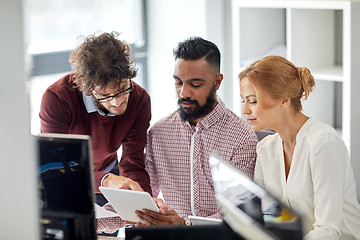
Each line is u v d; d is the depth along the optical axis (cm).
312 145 178
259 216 94
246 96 182
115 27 393
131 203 170
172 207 223
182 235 115
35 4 350
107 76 187
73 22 371
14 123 80
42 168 122
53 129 213
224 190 111
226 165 110
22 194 82
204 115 209
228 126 211
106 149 227
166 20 398
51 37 363
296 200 185
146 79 418
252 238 97
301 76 180
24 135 80
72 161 120
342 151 180
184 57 201
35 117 360
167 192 224
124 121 221
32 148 81
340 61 338
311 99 325
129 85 200
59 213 123
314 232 170
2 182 82
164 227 116
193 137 213
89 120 218
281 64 178
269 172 195
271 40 357
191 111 206
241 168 209
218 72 208
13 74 79
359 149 293
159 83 415
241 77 184
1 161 81
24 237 83
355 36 281
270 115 181
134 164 225
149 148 227
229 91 401
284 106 181
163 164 222
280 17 359
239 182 102
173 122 219
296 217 85
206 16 378
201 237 114
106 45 192
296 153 183
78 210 122
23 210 82
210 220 175
